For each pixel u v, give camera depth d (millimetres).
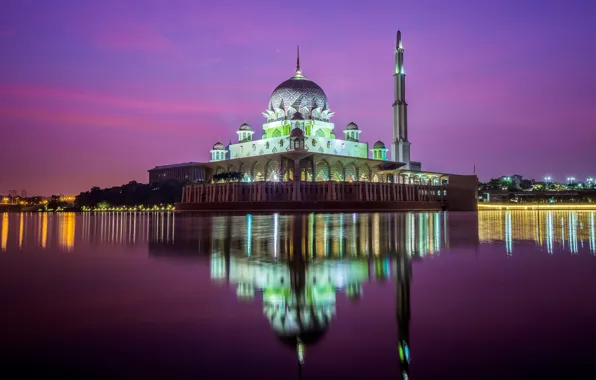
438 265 19766
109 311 12047
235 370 8086
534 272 17906
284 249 25844
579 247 27156
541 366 8133
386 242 29906
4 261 21766
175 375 7703
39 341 9547
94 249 27109
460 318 11227
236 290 14672
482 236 35312
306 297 13578
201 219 69625
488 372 7820
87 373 7871
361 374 7836
